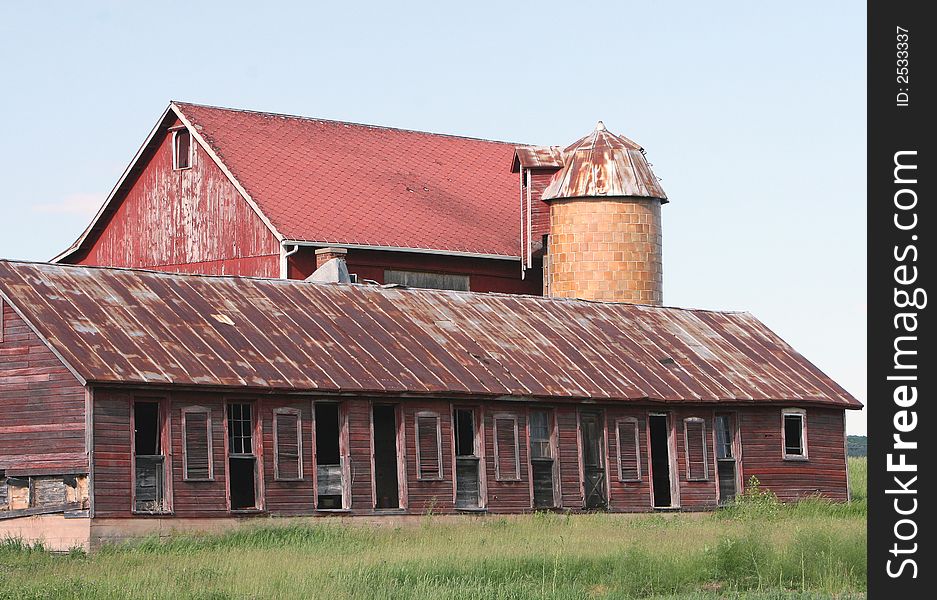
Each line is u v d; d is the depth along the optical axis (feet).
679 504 169.78
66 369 131.13
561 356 169.99
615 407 166.61
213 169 205.57
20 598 93.25
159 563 111.55
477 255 208.85
